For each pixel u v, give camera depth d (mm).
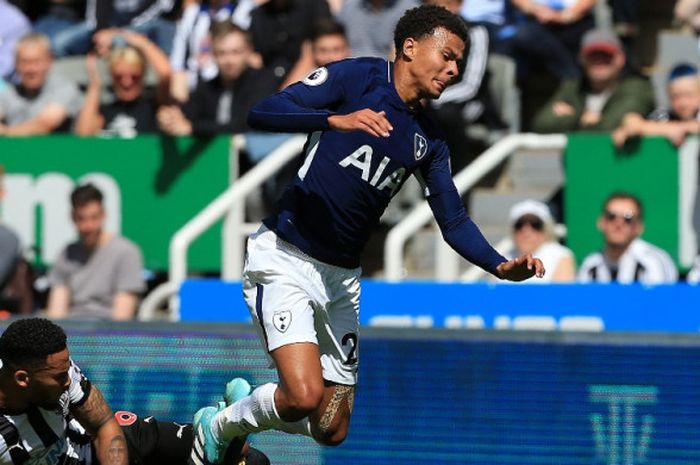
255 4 36031
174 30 36844
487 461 22484
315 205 18766
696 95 31531
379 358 22844
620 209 29000
